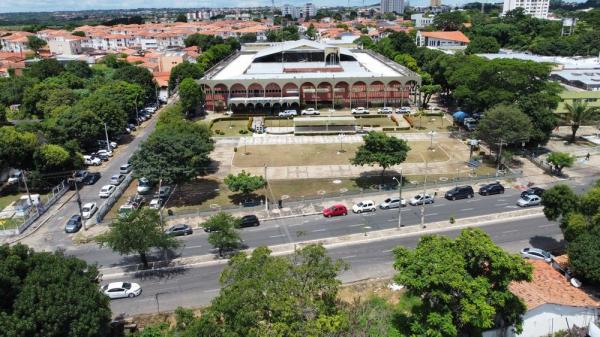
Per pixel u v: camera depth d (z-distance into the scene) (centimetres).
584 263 4909
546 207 6088
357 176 8956
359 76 13700
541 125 9681
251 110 13788
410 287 3981
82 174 9069
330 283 4159
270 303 3725
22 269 4200
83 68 16825
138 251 5772
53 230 7175
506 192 8200
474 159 9625
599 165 9306
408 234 6738
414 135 11475
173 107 11631
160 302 5322
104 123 10644
